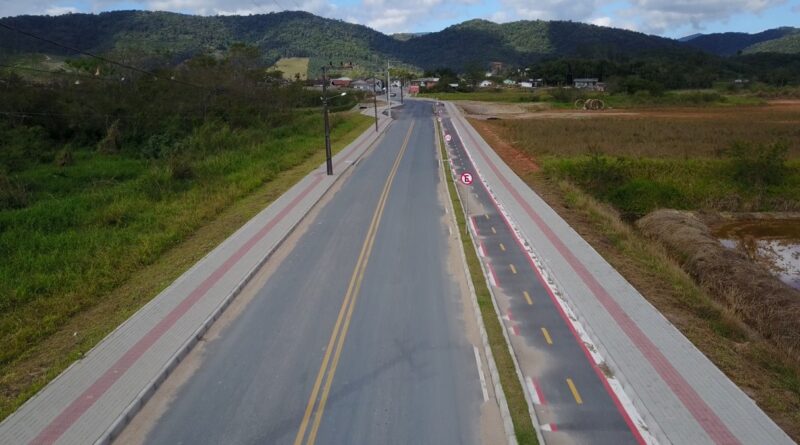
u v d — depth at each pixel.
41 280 17.14
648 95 91.19
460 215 24.38
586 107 81.25
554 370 11.96
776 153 30.09
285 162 38.53
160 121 48.69
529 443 9.62
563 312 14.68
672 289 16.23
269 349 13.23
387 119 69.62
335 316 14.87
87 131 48.09
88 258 19.39
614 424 10.17
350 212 25.83
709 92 98.00
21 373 12.54
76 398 11.20
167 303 15.58
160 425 10.52
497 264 18.33
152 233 22.28
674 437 9.55
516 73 156.75
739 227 26.06
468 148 44.12
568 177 31.86
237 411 10.87
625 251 19.56
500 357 12.42
